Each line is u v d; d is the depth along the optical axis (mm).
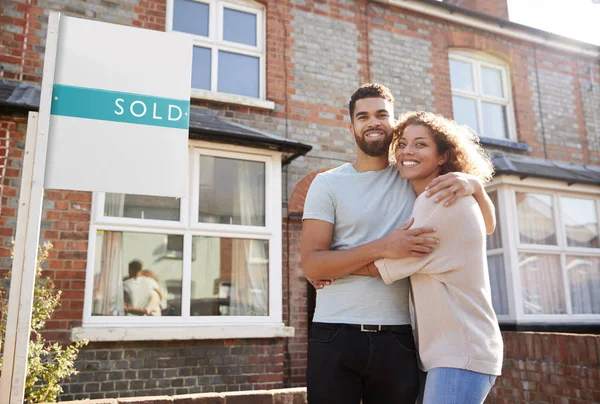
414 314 2133
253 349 5332
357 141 2240
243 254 5559
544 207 6734
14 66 5340
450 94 7672
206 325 5141
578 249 6727
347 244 2086
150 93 2561
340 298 1991
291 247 6023
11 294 2199
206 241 5434
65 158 2352
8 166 4859
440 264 1849
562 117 8414
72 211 4926
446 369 1791
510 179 6430
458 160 2160
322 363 1943
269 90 6512
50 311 3988
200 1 6625
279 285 5551
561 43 8648
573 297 6633
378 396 1967
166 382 4902
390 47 7418
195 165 5449
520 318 6098
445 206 1864
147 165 2479
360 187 2166
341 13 7203
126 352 4812
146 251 5160
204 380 5047
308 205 2158
